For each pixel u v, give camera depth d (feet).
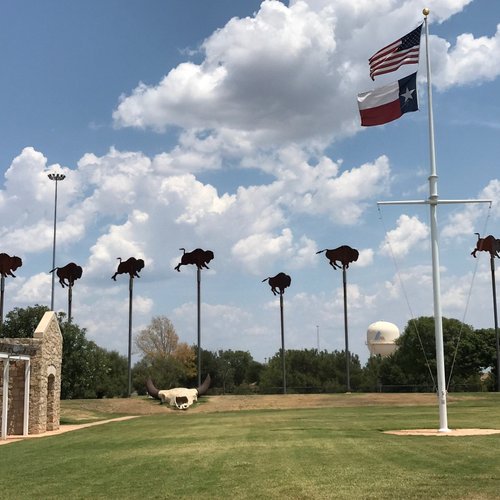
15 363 119.34
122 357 317.22
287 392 288.30
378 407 182.50
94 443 87.45
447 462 55.31
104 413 190.49
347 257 240.73
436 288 89.45
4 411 105.91
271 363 344.49
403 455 60.64
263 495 43.70
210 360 356.59
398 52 88.63
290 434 87.30
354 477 48.93
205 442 80.07
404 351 312.71
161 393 206.28
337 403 199.82
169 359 332.19
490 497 40.93
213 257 237.25
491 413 138.10
